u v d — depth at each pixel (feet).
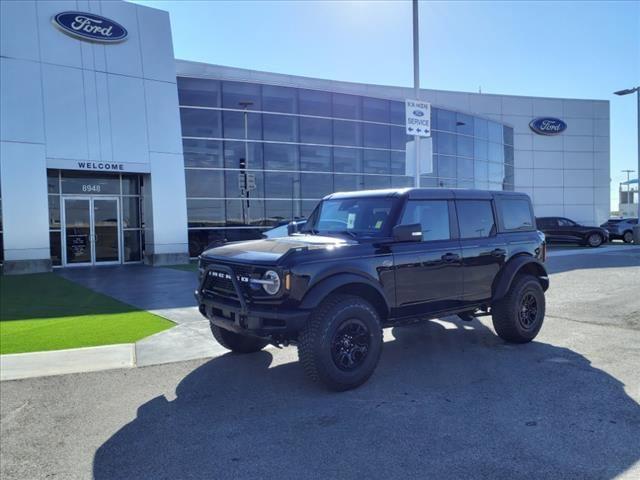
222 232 71.41
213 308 18.02
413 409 15.06
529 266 23.44
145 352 21.80
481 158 107.65
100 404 15.99
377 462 11.84
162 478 11.41
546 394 16.07
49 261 54.34
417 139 42.68
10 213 52.42
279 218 75.87
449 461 11.79
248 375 18.71
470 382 17.44
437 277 19.57
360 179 83.71
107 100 58.34
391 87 101.40
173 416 14.96
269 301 15.98
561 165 126.62
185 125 69.67
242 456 12.34
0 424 14.57
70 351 21.93
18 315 30.04
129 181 64.18
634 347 21.70
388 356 20.95
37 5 55.06
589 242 88.79
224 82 72.13
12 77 53.01
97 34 57.77
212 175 70.95
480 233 21.63
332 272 16.56
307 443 12.94
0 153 52.11
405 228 17.37
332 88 84.69
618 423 13.75
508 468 11.40
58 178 59.82
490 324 27.04
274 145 75.66
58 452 12.81
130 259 64.23
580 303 32.24
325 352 16.08
